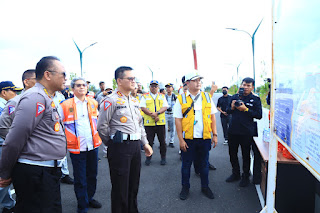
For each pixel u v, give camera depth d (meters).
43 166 1.75
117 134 2.36
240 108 3.43
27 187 1.71
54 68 1.84
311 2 0.99
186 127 3.26
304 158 1.13
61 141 1.89
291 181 2.59
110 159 2.44
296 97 1.25
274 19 1.68
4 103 3.00
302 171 2.56
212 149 5.83
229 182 3.75
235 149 3.70
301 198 2.58
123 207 2.43
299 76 1.19
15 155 1.63
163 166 4.73
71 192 3.61
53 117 1.82
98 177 4.21
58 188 1.88
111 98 2.43
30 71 2.79
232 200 3.16
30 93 1.74
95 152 3.04
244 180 3.58
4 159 1.62
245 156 3.56
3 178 1.68
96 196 3.44
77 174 2.82
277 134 1.68
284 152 2.62
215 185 3.66
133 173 2.56
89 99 3.14
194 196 3.33
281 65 1.54
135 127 2.51
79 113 2.88
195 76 3.21
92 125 2.97
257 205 3.00
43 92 1.81
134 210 2.66
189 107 3.24
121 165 2.38
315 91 0.99
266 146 3.20
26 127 1.63
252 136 3.50
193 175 4.16
